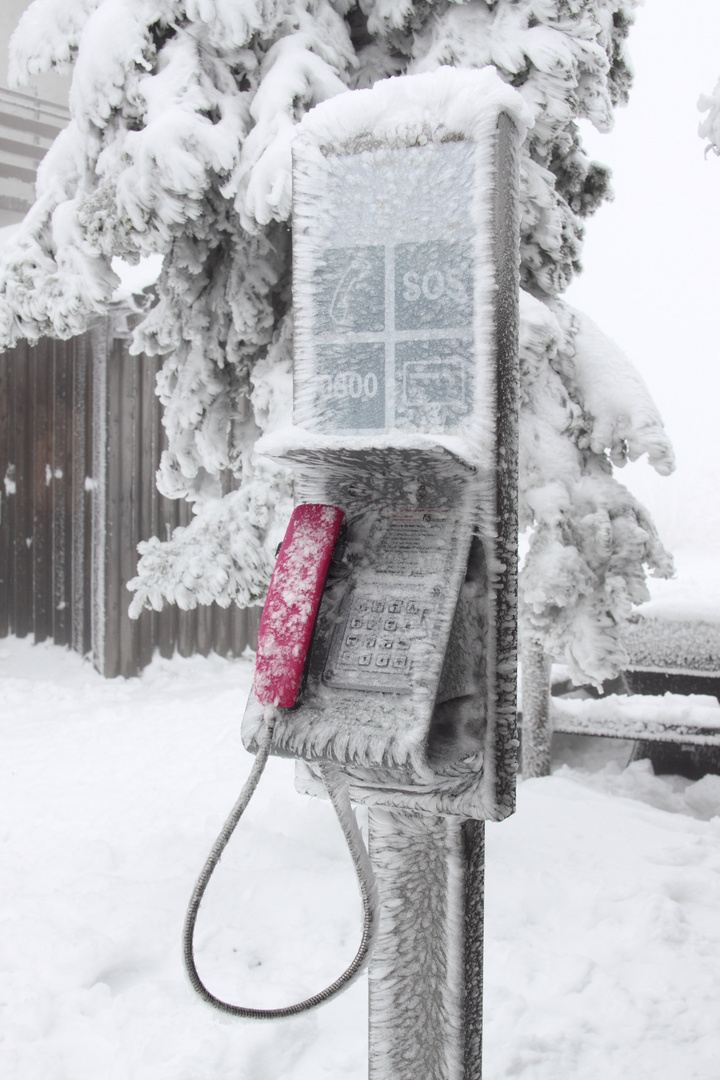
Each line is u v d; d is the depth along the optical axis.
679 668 5.82
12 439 9.08
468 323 1.51
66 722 6.72
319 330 1.63
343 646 1.51
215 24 3.72
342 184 1.61
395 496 1.60
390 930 1.67
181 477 4.83
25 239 4.55
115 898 3.41
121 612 8.05
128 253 4.16
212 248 4.38
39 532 9.01
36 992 2.84
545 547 3.97
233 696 7.48
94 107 3.89
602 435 4.06
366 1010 2.77
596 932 3.18
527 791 4.71
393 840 1.66
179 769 5.51
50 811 4.77
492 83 1.48
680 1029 2.64
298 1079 2.44
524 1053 2.50
